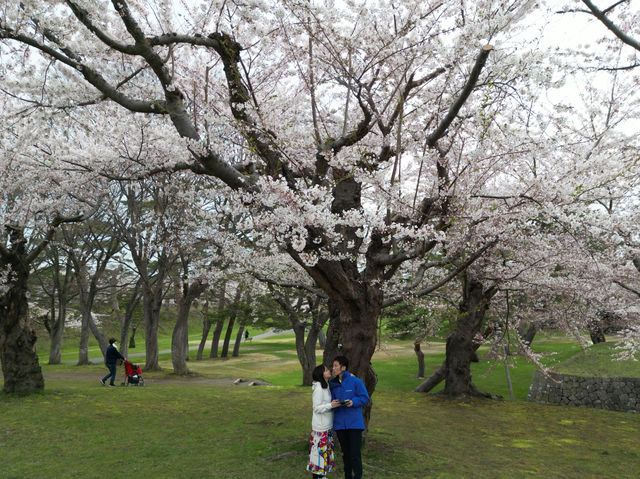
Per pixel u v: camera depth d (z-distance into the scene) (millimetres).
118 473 5914
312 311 16469
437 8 6930
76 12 5934
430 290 7398
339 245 7043
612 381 14992
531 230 9758
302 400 12398
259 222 5770
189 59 9211
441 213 7273
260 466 6207
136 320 40031
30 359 11758
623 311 13781
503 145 6965
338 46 7090
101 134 9562
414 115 8305
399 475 6012
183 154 9938
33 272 26859
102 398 11727
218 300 31766
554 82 6387
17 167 11266
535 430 9562
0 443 7305
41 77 7820
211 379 20953
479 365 25969
